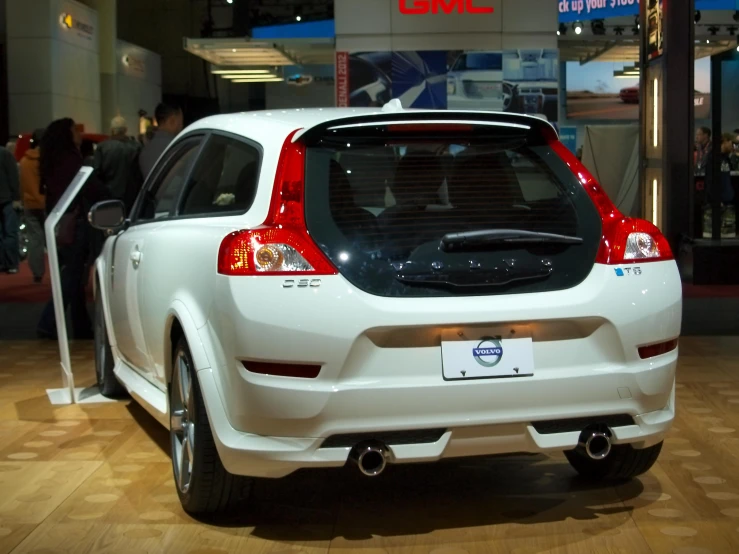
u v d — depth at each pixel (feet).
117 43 92.17
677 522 13.15
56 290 20.59
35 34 78.95
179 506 14.01
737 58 57.31
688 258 40.98
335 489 14.67
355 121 12.59
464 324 11.70
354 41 55.11
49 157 28.35
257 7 109.19
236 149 14.06
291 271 11.61
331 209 12.03
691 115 38.55
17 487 14.96
